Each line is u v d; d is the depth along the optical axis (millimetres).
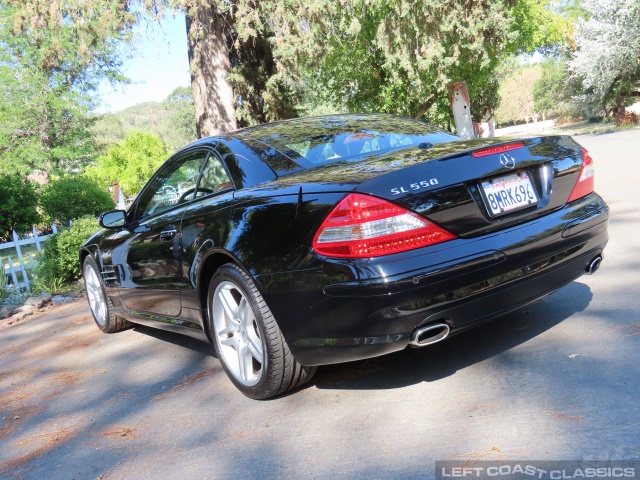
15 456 3186
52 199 13852
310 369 3170
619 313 3607
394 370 3338
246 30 14227
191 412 3359
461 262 2688
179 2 13031
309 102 21438
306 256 2785
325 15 14414
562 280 3143
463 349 3441
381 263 2613
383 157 3170
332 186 2801
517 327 3641
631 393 2598
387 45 16812
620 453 2170
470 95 22141
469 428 2553
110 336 5582
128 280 4699
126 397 3814
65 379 4438
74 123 31062
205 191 3770
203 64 15898
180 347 4762
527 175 3074
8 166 28750
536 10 31516
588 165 3449
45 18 13836
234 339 3379
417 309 2625
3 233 13555
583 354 3090
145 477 2695
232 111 16359
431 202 2705
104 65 25812
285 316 2922
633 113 36406
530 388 2816
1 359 5422
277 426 2957
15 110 28672
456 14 16656
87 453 3064
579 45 35000
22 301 8469
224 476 2568
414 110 21125
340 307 2713
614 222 6340
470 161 2863
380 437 2635
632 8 31766
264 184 3270
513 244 2848
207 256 3406
